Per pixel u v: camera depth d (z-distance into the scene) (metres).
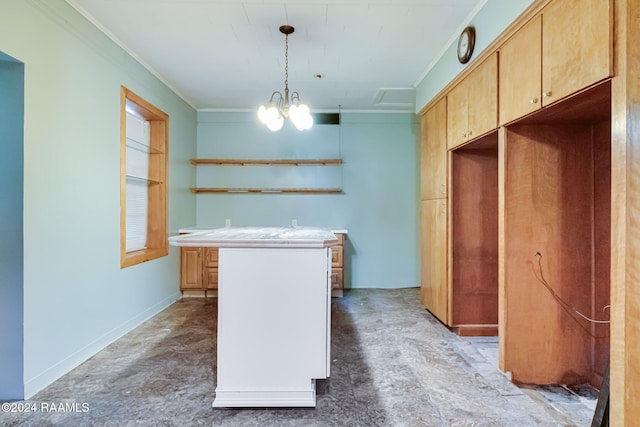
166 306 4.18
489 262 3.36
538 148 2.39
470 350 2.94
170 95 4.22
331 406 2.07
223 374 2.06
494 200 3.36
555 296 2.42
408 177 5.25
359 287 5.25
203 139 5.20
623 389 1.48
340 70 3.77
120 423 1.89
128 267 3.30
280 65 3.64
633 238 1.46
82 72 2.62
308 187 5.24
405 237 5.25
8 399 2.08
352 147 5.25
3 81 2.07
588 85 1.64
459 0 2.51
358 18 2.75
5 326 2.06
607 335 2.33
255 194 5.22
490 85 2.52
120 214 3.15
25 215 2.10
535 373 2.43
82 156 2.62
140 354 2.79
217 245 2.03
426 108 3.89
